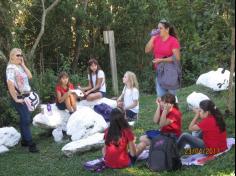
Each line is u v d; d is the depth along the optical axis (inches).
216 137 336.2
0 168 363.3
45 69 650.2
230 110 398.3
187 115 438.9
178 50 386.3
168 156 323.9
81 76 635.5
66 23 649.6
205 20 352.2
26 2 603.2
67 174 339.6
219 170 317.1
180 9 360.2
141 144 347.3
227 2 342.3
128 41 684.1
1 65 497.4
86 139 381.7
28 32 639.1
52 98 566.3
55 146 402.6
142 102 544.4
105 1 658.8
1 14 516.4
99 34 676.1
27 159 377.7
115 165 335.9
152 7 661.9
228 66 391.9
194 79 679.1
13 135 410.6
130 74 431.2
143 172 327.0
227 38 362.0
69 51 668.7
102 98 464.8
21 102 386.9
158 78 393.1
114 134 336.5
